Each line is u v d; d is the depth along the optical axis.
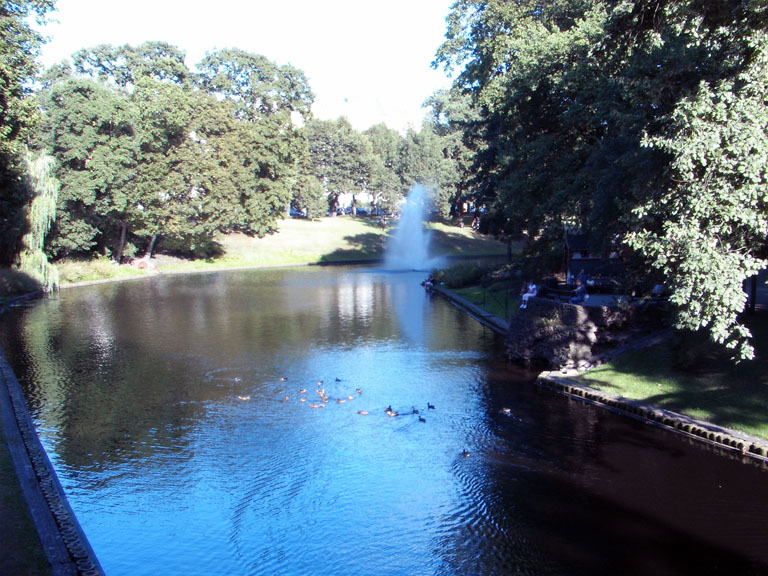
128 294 49.03
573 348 22.58
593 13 27.52
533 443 16.72
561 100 28.47
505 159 35.66
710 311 13.30
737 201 12.89
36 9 30.81
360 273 67.31
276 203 80.38
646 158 15.65
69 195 53.31
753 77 13.69
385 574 11.30
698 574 10.98
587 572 11.13
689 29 17.41
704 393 18.23
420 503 13.80
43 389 22.23
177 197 68.31
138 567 11.52
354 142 98.94
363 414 19.30
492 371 24.00
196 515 13.40
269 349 28.44
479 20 40.69
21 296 45.00
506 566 11.41
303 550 12.08
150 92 63.19
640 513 13.02
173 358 26.80
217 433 17.92
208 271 69.62
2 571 8.38
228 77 87.44
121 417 19.27
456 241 91.12
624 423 17.83
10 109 28.17
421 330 32.78
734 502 13.27
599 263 31.73
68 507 11.46
